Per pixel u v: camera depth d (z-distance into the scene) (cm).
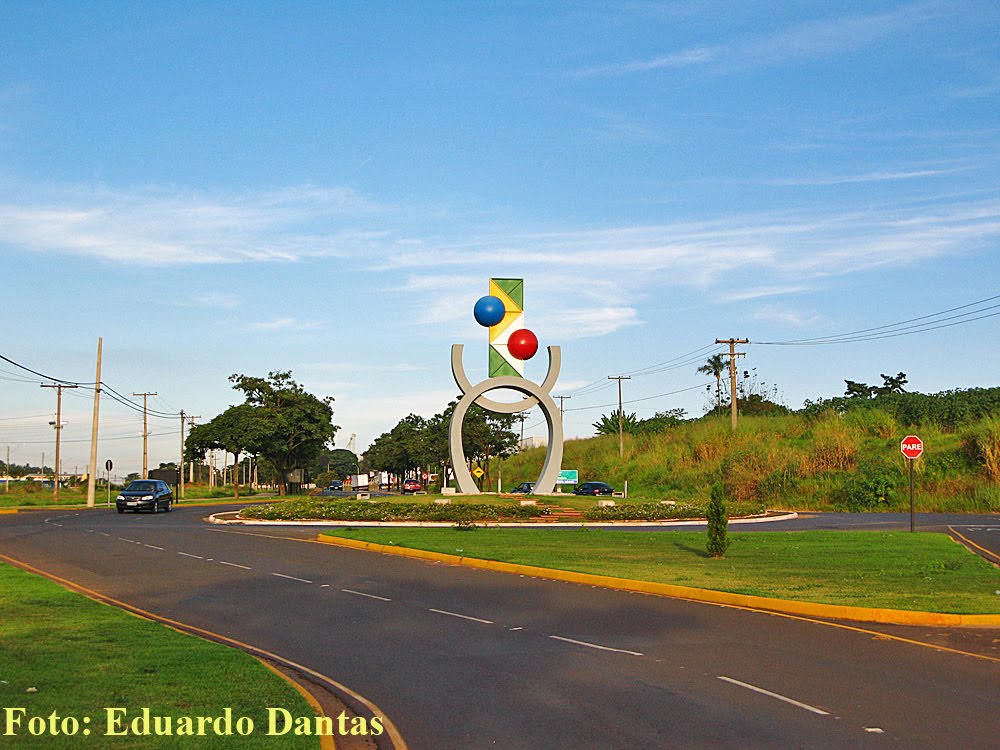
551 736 829
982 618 1395
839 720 866
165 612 1559
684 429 7731
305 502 4219
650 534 3141
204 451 9550
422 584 1903
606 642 1277
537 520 3841
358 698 984
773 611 1542
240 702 908
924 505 5156
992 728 836
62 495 7119
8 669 1007
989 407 6419
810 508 5447
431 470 10300
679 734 826
